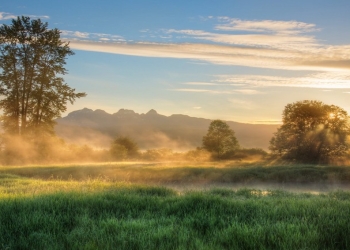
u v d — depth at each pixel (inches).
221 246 204.1
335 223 245.6
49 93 1657.2
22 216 264.7
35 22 1637.6
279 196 492.7
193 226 251.4
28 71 1652.3
